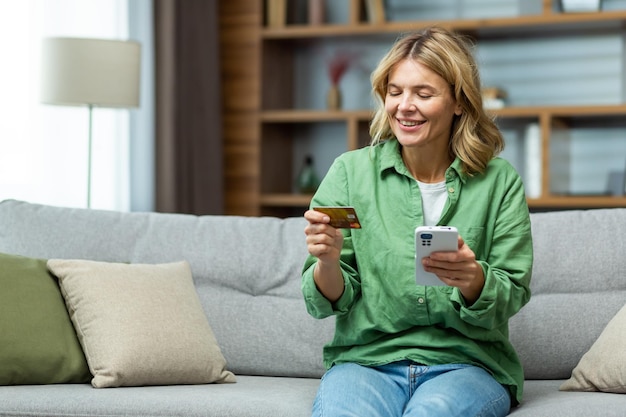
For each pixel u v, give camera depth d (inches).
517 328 123.1
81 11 220.4
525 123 255.6
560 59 257.0
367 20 259.4
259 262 133.0
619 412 97.0
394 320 104.8
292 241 134.3
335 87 265.1
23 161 204.8
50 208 137.9
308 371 126.1
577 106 240.5
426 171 109.3
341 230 108.6
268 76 264.4
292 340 127.3
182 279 127.2
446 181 107.7
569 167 255.9
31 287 119.6
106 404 104.5
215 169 253.1
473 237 105.5
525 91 259.1
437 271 96.0
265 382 121.3
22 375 115.0
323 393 98.5
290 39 266.5
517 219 106.7
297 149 276.7
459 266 95.1
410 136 104.8
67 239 134.1
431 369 103.1
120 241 134.9
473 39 259.4
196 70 249.8
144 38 239.8
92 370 115.6
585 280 124.9
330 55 273.6
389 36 259.0
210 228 136.1
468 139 106.6
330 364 110.1
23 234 134.4
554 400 105.1
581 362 114.6
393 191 108.6
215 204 253.0
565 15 239.5
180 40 246.1
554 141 247.1
